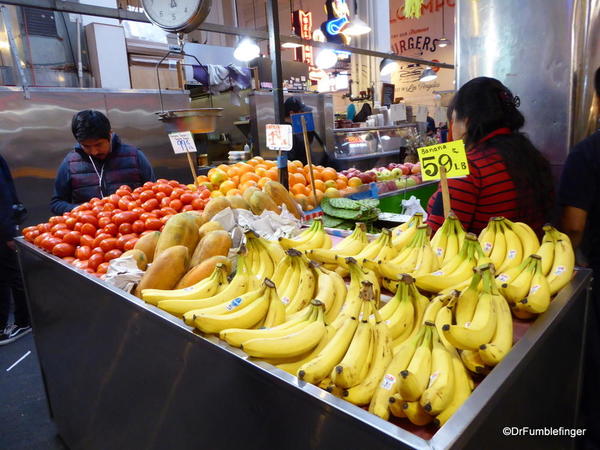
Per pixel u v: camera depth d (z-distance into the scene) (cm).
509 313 98
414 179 355
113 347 145
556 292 119
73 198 305
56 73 527
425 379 76
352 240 151
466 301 100
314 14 1359
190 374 108
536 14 229
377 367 84
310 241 150
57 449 216
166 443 127
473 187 164
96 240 175
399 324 98
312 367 80
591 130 226
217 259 138
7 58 488
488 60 251
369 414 69
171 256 136
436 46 1190
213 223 164
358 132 629
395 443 64
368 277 114
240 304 106
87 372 171
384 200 318
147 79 662
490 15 245
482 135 171
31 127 412
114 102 465
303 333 90
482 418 70
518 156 162
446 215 148
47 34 516
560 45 224
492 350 85
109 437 165
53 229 194
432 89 1215
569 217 175
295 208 219
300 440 80
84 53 553
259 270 132
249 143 666
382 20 1007
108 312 142
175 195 210
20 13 493
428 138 577
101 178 299
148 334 122
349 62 1250
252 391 88
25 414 245
